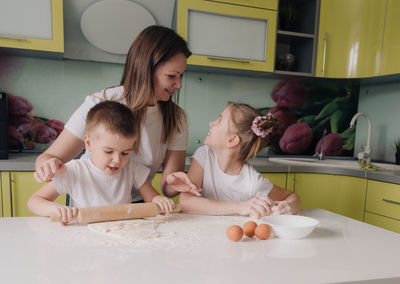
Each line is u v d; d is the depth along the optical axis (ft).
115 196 2.98
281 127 7.94
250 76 7.70
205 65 6.34
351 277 1.57
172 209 2.68
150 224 2.37
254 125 3.07
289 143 8.00
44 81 6.37
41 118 6.45
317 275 1.57
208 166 3.35
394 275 1.63
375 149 7.86
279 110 7.93
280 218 2.48
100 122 2.68
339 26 6.89
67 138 3.09
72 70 6.52
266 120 3.11
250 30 6.53
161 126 3.48
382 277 1.59
